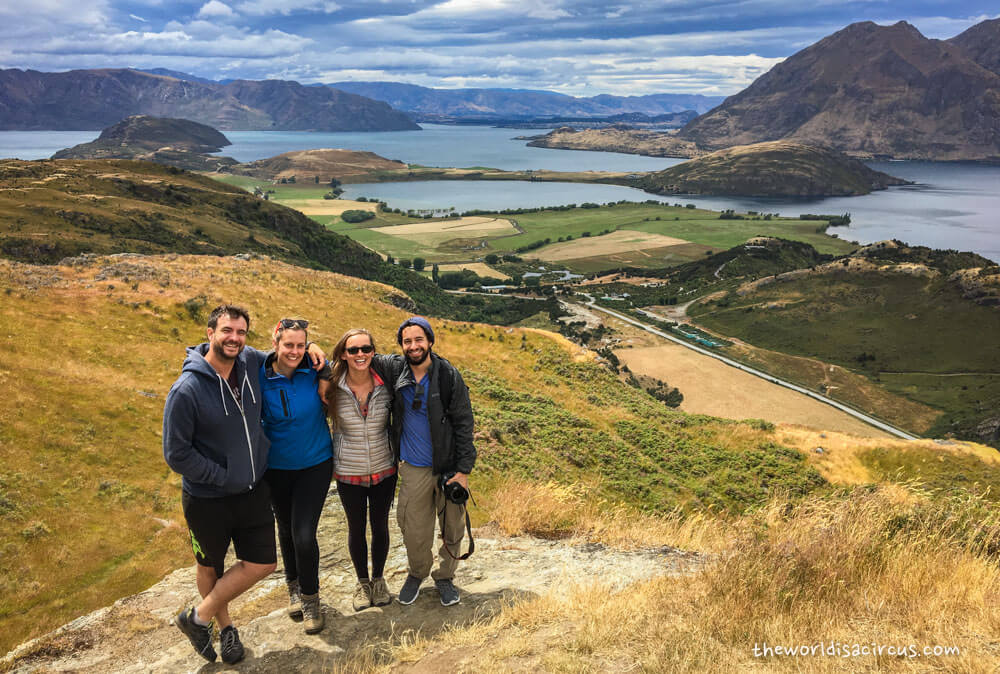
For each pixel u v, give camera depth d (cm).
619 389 3906
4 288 2283
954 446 3425
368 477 533
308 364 509
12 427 1171
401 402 531
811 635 402
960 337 19788
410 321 523
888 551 538
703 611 444
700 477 2616
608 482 2088
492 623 491
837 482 2983
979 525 580
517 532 827
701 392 14775
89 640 550
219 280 3350
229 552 743
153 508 1038
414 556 557
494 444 1891
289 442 497
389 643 489
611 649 411
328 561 694
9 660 524
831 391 16300
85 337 2050
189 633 476
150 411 1453
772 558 507
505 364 3800
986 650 370
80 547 849
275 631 528
